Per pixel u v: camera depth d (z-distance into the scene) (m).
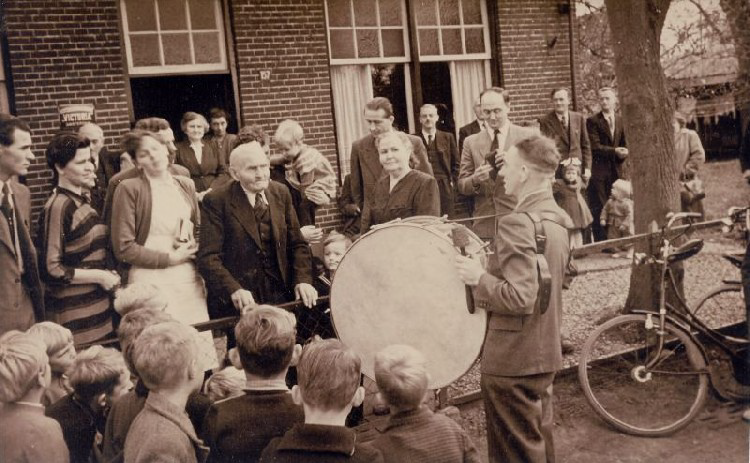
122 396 2.68
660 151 5.52
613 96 7.40
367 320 3.37
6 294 3.59
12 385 2.53
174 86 6.64
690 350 4.23
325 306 3.88
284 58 6.97
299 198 4.55
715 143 8.34
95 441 3.00
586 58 9.03
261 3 6.83
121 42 6.16
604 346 4.61
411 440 2.50
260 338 2.46
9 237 3.61
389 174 4.19
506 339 3.04
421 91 7.85
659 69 5.53
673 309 4.35
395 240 3.31
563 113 6.75
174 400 2.40
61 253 3.76
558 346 3.09
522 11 8.17
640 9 5.43
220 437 2.44
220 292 3.63
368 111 4.98
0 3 5.70
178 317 3.77
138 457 2.29
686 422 4.12
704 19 8.38
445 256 3.22
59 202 3.79
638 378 4.23
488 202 4.97
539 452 3.07
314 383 2.29
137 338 2.44
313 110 7.13
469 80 8.09
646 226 5.57
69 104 5.77
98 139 4.84
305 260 3.87
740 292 5.14
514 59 8.15
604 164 7.43
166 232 3.82
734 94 8.24
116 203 3.77
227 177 5.19
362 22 7.53
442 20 7.92
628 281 6.63
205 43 6.66
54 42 5.91
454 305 3.21
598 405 4.21
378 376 2.55
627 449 4.01
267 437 2.43
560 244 3.08
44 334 3.17
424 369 2.57
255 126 4.69
